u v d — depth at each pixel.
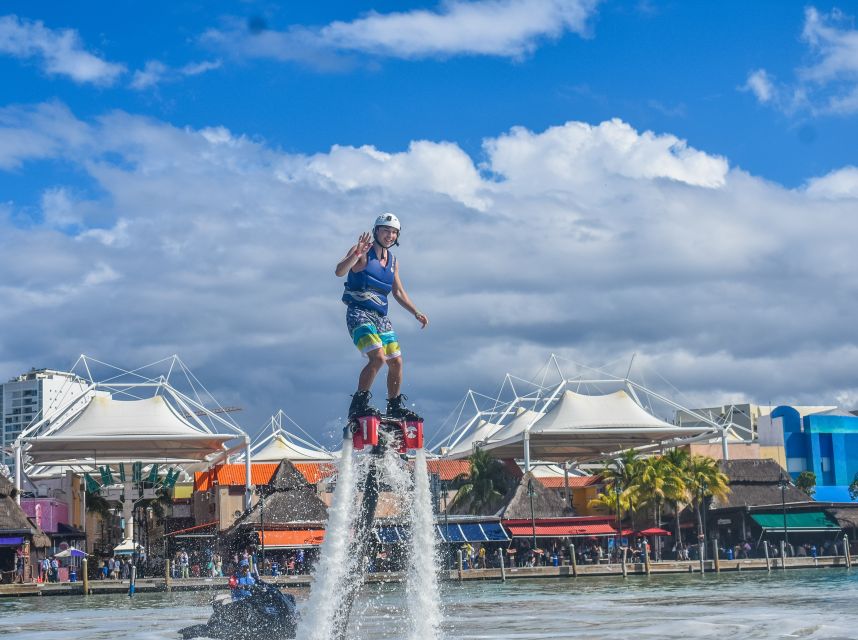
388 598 45.22
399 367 14.39
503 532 86.81
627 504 88.81
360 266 14.19
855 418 144.38
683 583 60.69
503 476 100.62
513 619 35.44
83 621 40.94
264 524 78.12
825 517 90.50
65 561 85.94
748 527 91.56
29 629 37.03
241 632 30.73
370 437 13.98
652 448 124.44
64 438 103.69
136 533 105.88
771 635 27.34
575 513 92.31
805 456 142.62
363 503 14.58
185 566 74.25
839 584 54.56
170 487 104.75
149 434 104.75
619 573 75.75
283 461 83.25
